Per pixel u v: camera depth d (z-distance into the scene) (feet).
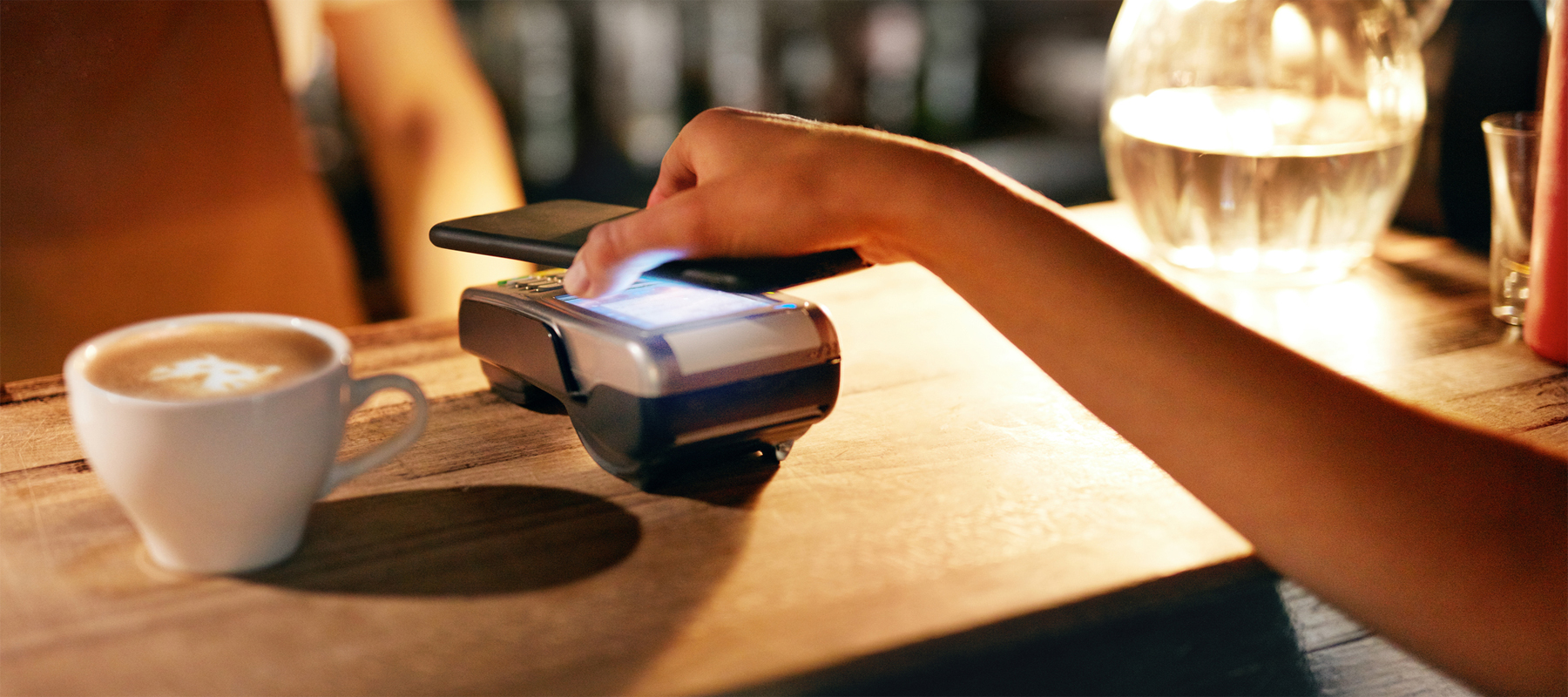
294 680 2.26
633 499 2.65
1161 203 3.47
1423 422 2.46
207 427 2.33
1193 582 2.45
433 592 2.42
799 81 12.64
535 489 2.68
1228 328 2.51
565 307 2.74
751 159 2.61
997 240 2.55
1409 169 3.41
